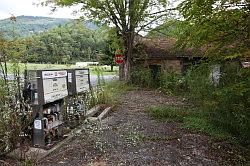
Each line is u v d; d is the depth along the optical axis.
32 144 7.20
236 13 6.75
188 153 7.30
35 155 6.57
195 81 13.47
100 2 19.86
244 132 8.64
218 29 7.06
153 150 7.29
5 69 7.01
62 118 8.19
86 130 8.22
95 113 11.34
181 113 11.29
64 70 8.11
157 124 9.91
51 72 7.33
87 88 10.38
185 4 7.17
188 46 8.00
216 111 9.89
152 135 8.54
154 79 21.62
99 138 7.81
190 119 10.15
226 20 6.87
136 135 8.33
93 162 6.39
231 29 7.03
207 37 7.27
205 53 7.86
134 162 6.45
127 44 22.42
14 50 7.40
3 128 6.59
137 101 15.16
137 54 23.08
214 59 7.91
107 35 22.39
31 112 6.99
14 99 6.82
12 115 6.62
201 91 12.35
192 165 6.56
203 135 8.78
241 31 7.04
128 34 22.28
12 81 6.96
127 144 7.60
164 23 21.05
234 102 8.80
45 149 6.98
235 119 9.09
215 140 8.42
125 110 12.52
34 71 7.02
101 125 8.94
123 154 6.90
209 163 6.80
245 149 8.06
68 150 7.04
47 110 7.43
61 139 7.84
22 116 6.92
